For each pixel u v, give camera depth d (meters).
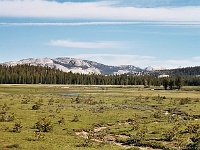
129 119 86.50
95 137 62.25
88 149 46.88
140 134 59.66
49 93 193.12
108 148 48.91
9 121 74.50
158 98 153.88
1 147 45.25
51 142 51.12
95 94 186.50
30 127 67.75
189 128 62.91
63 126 71.50
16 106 105.50
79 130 69.75
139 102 136.50
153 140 57.03
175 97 163.62
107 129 71.25
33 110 96.19
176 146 52.16
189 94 190.50
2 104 110.06
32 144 48.44
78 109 103.69
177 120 82.81
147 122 81.38
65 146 48.19
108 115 91.75
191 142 53.81
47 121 65.38
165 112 106.56
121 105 122.19
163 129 67.25
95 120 82.38
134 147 51.81
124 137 61.88
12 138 53.09
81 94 185.88
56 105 113.94
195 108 113.44
